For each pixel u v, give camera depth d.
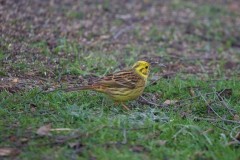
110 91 11.09
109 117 10.62
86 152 9.14
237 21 21.08
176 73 14.45
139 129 10.15
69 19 17.98
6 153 9.04
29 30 16.08
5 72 12.82
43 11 18.09
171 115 11.12
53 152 9.08
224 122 11.11
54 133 9.78
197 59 16.36
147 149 9.45
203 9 21.73
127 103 11.84
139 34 17.84
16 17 16.95
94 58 14.61
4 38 14.98
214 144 9.83
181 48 17.47
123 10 20.16
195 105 11.82
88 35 16.91
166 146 9.71
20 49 14.41
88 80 13.18
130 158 8.96
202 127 10.59
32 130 9.88
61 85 12.41
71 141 9.49
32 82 12.54
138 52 16.11
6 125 10.02
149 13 20.31
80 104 11.40
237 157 9.34
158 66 14.86
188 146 9.69
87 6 19.70
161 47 17.09
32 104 11.17
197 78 14.16
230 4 23.00
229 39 19.25
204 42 18.47
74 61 14.27
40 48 14.73
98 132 9.85
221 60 16.48
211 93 12.63
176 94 12.70
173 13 20.75
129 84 11.16
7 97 11.34
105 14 19.30
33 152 9.05
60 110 10.77
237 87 13.23
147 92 12.69
